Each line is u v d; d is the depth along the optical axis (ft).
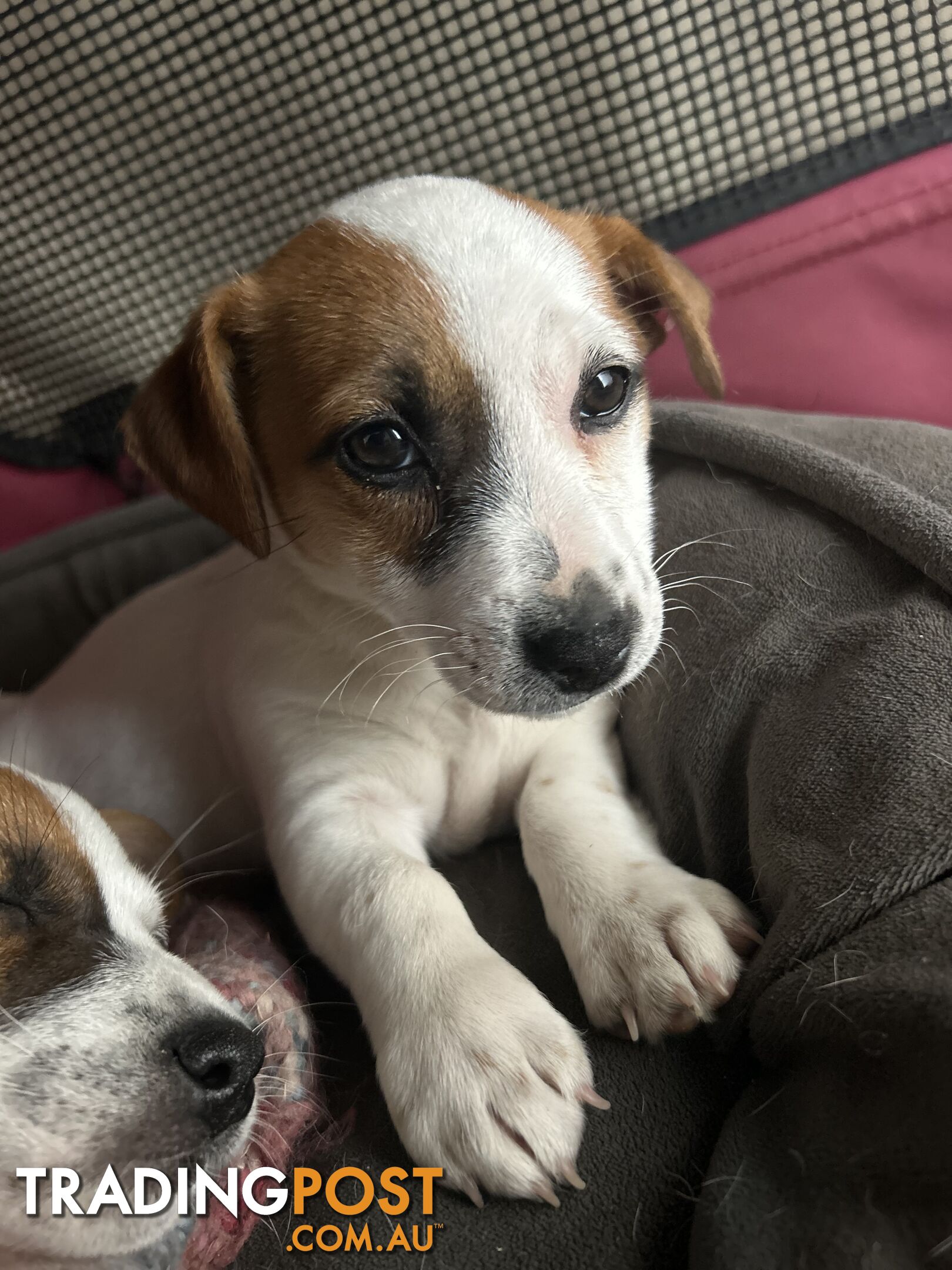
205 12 0.94
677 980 0.52
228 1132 0.50
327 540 0.62
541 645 0.55
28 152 1.00
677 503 0.72
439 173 1.00
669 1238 0.46
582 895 0.57
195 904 0.72
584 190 1.00
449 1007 0.52
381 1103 0.54
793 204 0.93
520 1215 0.47
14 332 1.08
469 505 0.57
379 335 0.56
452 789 0.71
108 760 0.84
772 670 0.57
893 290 0.92
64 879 0.56
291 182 1.02
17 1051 0.49
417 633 0.60
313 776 0.67
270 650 0.71
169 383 0.65
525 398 0.57
